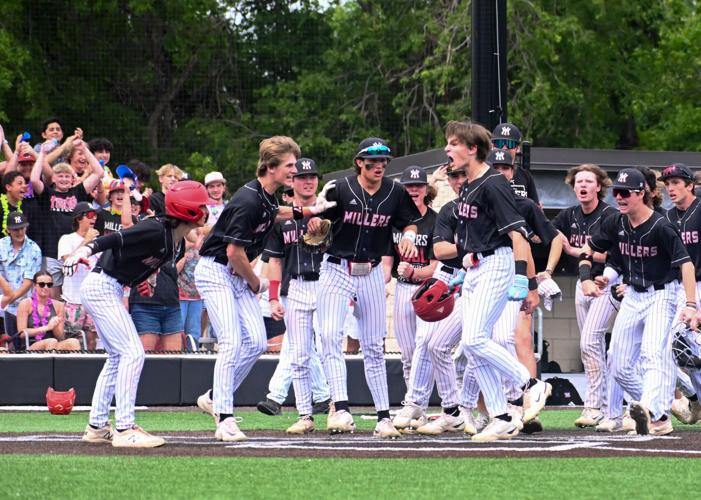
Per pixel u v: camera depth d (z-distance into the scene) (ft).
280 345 86.38
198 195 49.73
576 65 196.03
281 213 54.60
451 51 164.14
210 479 37.45
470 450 47.70
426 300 55.52
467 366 58.18
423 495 34.30
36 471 39.24
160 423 68.80
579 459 43.52
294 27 150.71
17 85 129.18
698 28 208.33
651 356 57.41
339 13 163.63
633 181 56.54
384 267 64.44
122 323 49.65
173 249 50.16
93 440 51.65
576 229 68.18
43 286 84.43
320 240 55.83
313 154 157.07
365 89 164.96
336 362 58.18
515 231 50.49
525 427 59.36
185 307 89.30
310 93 152.87
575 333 113.09
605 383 65.72
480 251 51.29
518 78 181.27
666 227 56.65
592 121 196.54
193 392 84.17
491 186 50.75
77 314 86.22
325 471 39.45
